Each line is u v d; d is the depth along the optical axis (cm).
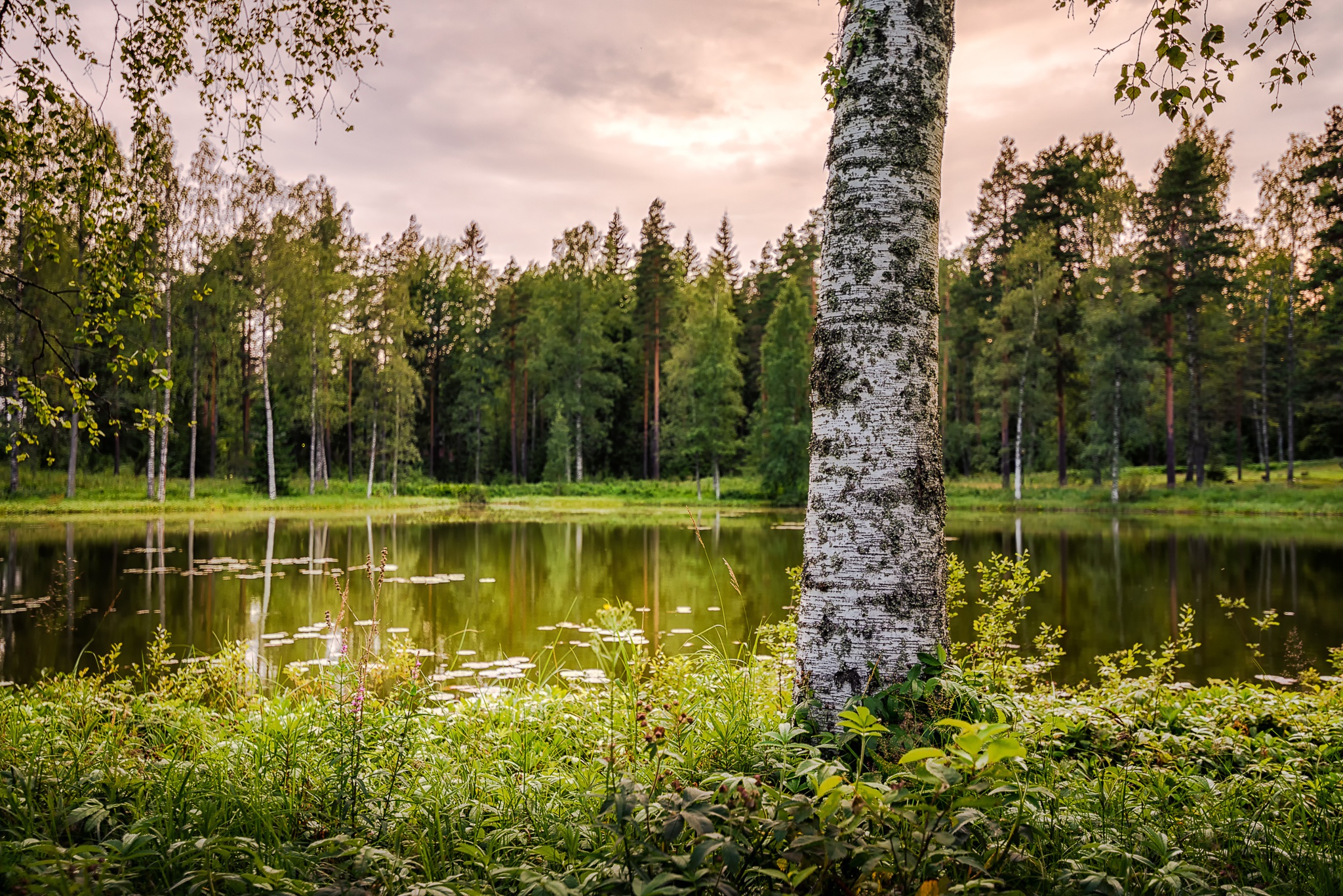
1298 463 4047
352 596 1170
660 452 4784
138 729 419
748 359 5103
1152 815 274
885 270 340
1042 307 3325
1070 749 380
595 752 329
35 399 493
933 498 336
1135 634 927
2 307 1750
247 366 4166
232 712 461
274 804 278
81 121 477
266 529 2291
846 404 339
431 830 261
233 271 3167
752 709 388
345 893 191
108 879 188
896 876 175
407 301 3797
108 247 493
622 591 1220
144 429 518
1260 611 1059
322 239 3662
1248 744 393
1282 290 3819
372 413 3678
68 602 1095
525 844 248
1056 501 3197
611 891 175
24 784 269
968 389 4534
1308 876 231
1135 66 308
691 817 164
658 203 4478
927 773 172
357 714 320
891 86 344
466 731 410
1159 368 3119
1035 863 202
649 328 4559
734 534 2212
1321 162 2984
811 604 339
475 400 4578
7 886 182
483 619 1004
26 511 2619
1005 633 539
